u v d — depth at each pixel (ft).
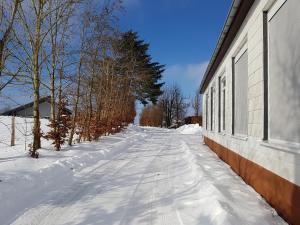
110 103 74.28
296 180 14.08
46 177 24.14
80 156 33.50
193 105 223.71
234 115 30.09
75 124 50.98
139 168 30.86
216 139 41.91
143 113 207.82
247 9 23.17
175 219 16.11
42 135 38.91
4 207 17.26
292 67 15.40
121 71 88.53
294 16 15.25
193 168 28.14
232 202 17.20
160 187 22.88
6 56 25.81
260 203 17.89
